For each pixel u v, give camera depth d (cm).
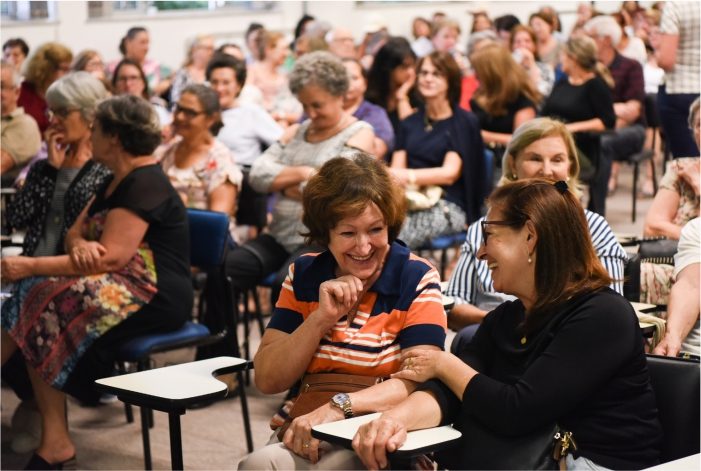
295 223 360
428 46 823
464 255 258
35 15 767
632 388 157
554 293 162
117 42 805
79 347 271
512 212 165
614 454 156
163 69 783
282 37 670
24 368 298
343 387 173
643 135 589
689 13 425
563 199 164
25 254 327
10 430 318
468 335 238
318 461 165
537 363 156
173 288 284
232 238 378
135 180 279
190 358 395
